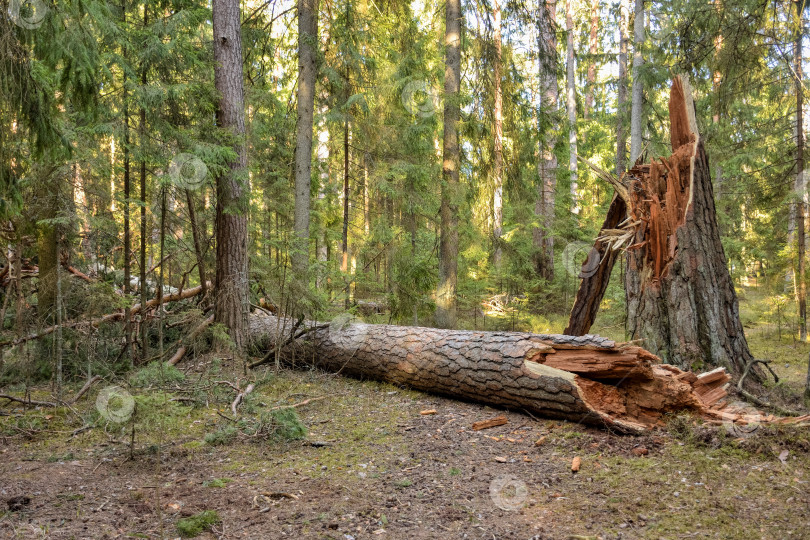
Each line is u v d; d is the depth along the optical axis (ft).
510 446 12.58
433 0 44.39
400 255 31.96
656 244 17.02
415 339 18.47
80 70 13.99
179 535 8.25
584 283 20.79
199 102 22.93
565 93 73.26
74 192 19.89
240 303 24.20
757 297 46.73
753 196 36.22
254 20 33.99
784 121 36.04
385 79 34.50
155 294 25.76
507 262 39.50
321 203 38.88
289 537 8.19
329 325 21.68
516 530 8.37
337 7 34.55
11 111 13.26
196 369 21.45
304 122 31.76
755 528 8.12
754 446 11.09
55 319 19.84
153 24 22.21
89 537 8.14
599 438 12.55
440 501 9.51
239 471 11.17
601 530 8.28
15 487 10.19
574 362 14.01
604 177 18.40
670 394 12.94
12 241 19.15
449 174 33.14
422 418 15.23
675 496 9.37
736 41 27.43
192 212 23.81
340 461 11.77
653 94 46.03
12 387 19.52
